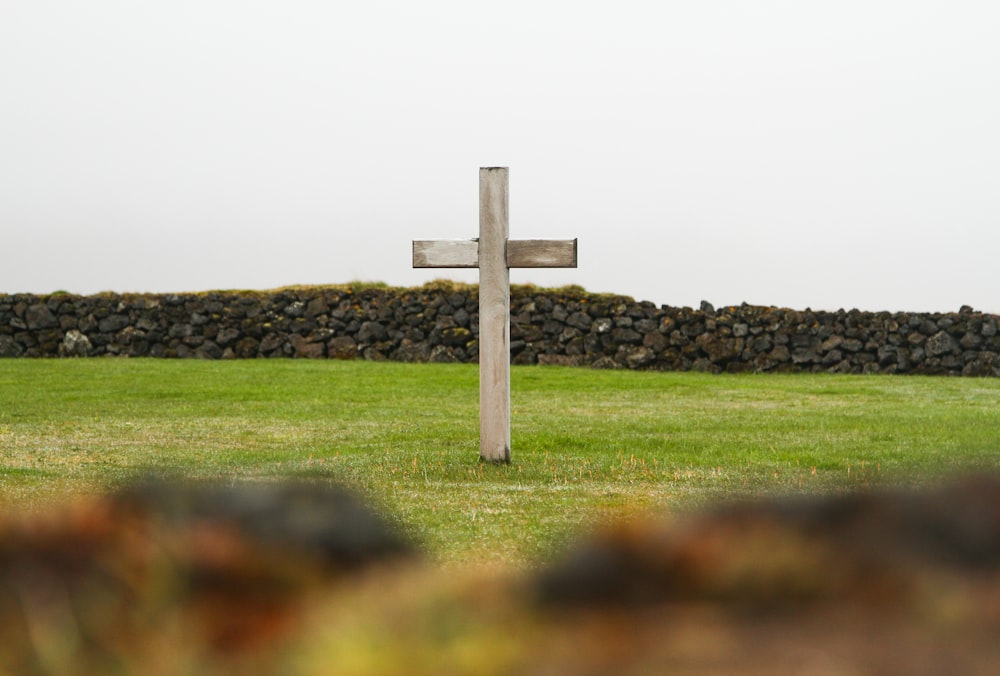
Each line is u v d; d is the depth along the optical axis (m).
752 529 3.92
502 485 9.49
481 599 3.76
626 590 3.65
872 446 12.34
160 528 4.36
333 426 14.89
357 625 3.63
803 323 27.86
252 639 3.63
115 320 29.33
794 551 3.73
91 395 18.81
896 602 3.38
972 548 3.64
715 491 8.90
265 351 29.06
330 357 28.89
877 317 27.88
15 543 4.14
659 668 3.03
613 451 12.21
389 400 18.88
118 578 3.96
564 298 28.61
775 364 27.52
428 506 8.06
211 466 10.63
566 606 3.63
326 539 4.47
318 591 3.99
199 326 29.22
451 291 29.08
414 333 28.59
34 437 13.13
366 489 8.96
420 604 3.74
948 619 3.29
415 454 11.76
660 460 11.22
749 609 3.49
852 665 2.98
